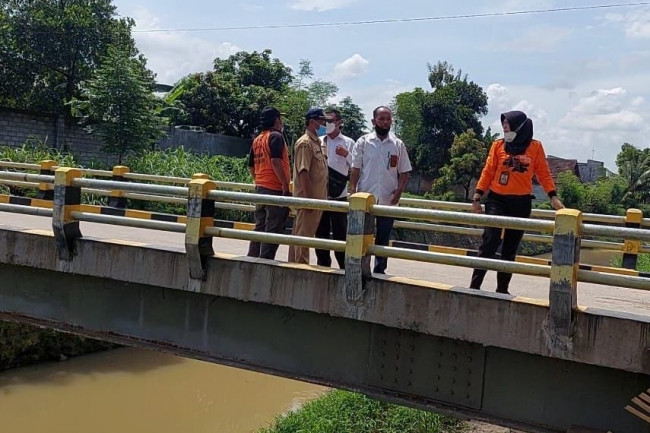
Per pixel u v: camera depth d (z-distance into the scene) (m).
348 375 5.33
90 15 24.55
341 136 7.15
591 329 4.36
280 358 5.59
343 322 5.36
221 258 5.69
